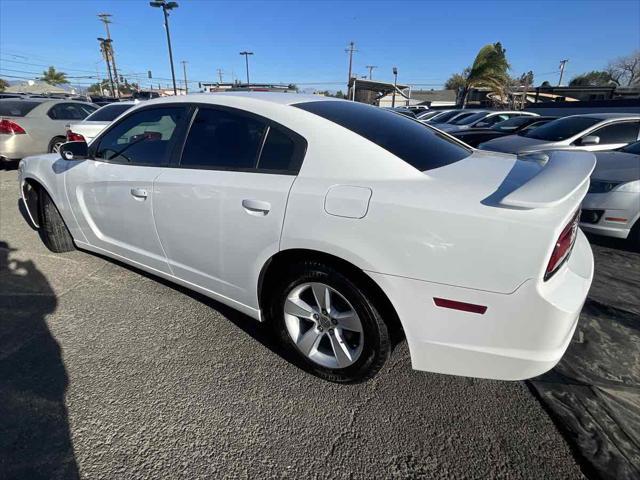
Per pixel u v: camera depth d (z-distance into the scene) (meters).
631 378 2.21
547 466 1.69
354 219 1.74
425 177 1.80
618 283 3.35
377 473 1.66
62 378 2.15
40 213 3.67
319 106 2.28
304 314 2.11
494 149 6.54
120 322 2.68
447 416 1.95
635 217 3.84
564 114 15.27
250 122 2.21
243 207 2.06
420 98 57.72
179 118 2.51
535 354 1.59
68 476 1.61
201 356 2.36
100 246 3.15
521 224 1.50
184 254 2.48
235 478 1.62
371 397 2.06
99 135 2.96
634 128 6.02
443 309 1.66
